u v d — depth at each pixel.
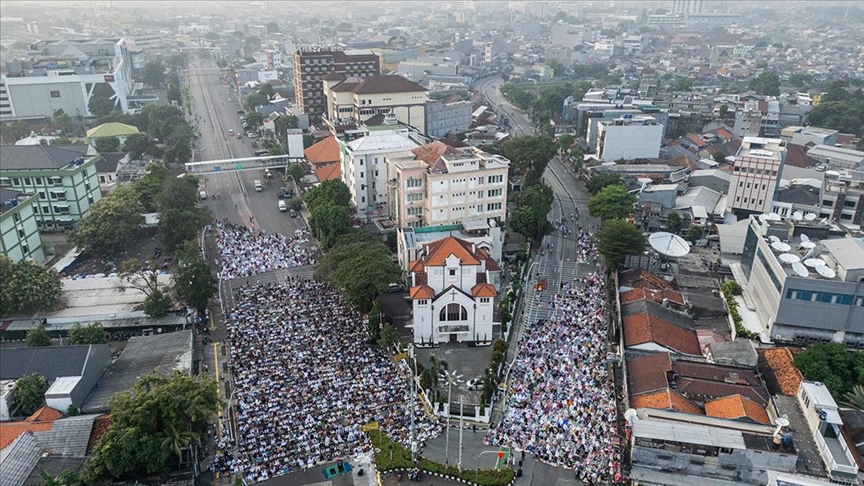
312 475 89.50
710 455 81.81
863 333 110.56
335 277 131.25
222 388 109.88
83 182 189.25
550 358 116.19
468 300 123.19
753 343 113.69
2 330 124.88
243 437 95.94
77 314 130.00
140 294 138.62
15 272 128.88
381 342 115.88
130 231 171.75
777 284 116.12
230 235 181.25
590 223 189.88
